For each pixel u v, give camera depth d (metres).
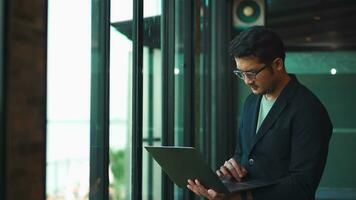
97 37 2.37
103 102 2.41
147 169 3.03
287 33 5.64
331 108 5.59
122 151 2.64
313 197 2.13
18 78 1.53
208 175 2.06
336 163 5.52
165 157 2.16
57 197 1.87
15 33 1.51
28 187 1.57
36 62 1.62
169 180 3.30
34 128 1.61
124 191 2.69
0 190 1.47
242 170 2.27
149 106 3.11
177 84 3.79
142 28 2.79
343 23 5.59
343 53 5.59
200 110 4.53
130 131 2.76
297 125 2.17
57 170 1.88
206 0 4.89
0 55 1.47
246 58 2.15
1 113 1.47
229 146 5.42
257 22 5.59
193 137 4.11
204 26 4.79
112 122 2.48
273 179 2.23
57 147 1.88
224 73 5.49
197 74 4.36
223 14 5.55
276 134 2.22
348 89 5.58
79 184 2.14
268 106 2.29
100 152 2.40
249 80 2.20
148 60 3.04
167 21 3.48
